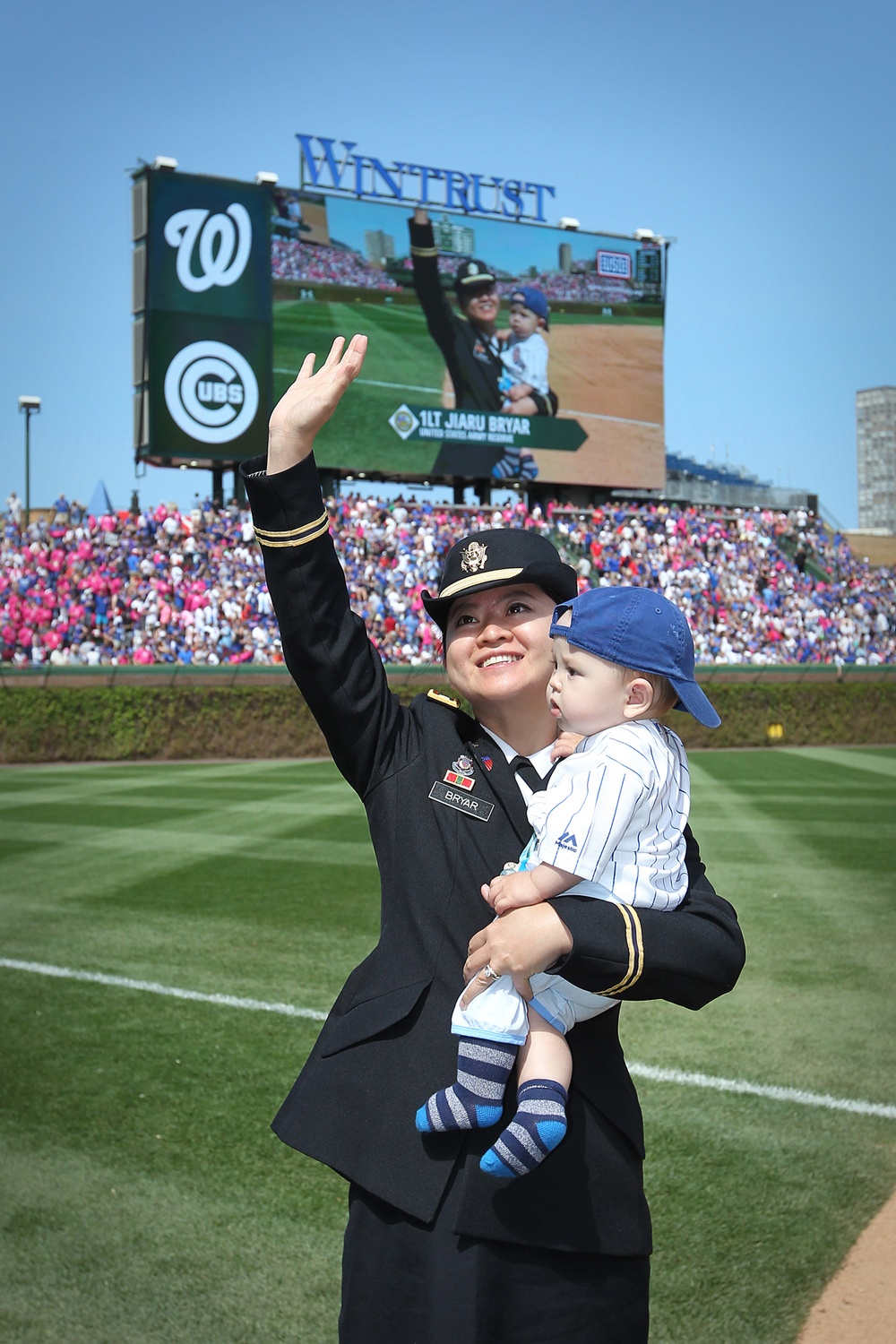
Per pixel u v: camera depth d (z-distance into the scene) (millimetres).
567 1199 1876
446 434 28734
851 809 14031
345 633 2148
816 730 29109
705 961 1894
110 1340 3186
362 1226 1949
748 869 9930
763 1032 5770
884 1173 4199
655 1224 3832
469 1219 1845
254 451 26328
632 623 2012
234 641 25344
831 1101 4867
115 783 17328
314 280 26953
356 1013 2055
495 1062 1869
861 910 8406
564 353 30031
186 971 6738
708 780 17703
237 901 8578
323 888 9062
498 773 2156
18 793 15789
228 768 20500
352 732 2168
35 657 23781
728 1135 4527
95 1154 4340
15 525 25188
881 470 170750
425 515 29625
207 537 26234
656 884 1954
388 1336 1873
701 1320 3291
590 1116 1950
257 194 26234
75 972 6711
